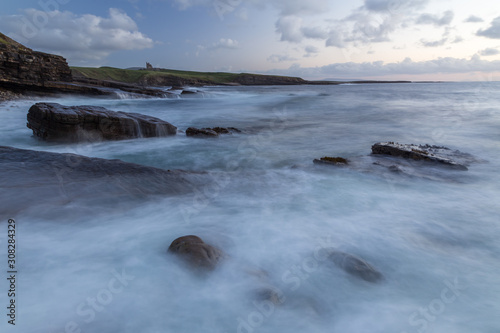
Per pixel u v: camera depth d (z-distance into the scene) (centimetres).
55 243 383
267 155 1127
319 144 1324
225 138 1451
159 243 399
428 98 4469
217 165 998
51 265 335
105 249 378
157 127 1402
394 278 351
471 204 595
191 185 655
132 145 1259
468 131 1532
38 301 275
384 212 547
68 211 461
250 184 696
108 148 1198
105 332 247
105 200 514
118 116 1315
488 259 399
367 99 4381
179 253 349
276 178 755
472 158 959
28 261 339
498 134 1428
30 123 1343
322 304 299
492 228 490
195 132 1453
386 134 1533
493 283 345
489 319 285
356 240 438
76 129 1228
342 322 277
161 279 320
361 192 657
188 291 304
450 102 3562
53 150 1123
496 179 761
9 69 3259
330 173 809
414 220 516
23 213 438
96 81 4956
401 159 945
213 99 4559
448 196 638
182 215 502
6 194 475
